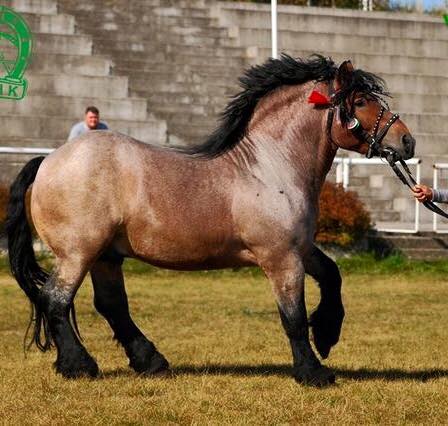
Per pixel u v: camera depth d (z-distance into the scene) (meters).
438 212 9.95
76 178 9.34
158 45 31.72
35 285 9.94
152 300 17.86
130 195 9.40
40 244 21.22
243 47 32.34
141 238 9.47
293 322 9.41
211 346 12.80
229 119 9.74
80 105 28.64
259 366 11.14
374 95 9.72
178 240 9.42
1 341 13.21
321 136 9.77
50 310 9.50
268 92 9.88
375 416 8.33
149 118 28.97
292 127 9.76
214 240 9.45
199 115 29.52
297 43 32.97
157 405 8.67
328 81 9.79
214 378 10.04
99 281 10.07
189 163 9.59
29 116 27.73
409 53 34.16
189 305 17.27
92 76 29.12
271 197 9.44
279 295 9.45
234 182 9.51
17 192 9.82
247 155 9.65
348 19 34.28
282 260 9.42
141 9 32.81
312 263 9.86
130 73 30.39
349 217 22.50
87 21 32.00
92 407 8.57
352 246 22.95
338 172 25.06
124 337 10.15
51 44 30.05
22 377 10.12
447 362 11.52
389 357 11.91
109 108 28.64
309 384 9.41
